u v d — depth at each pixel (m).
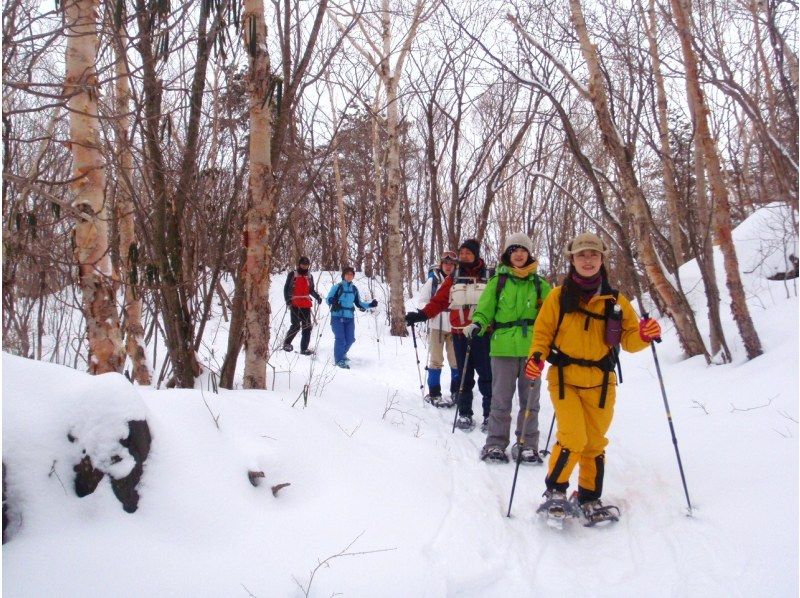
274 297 13.94
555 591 2.54
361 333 11.69
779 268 7.18
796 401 3.98
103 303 3.59
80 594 1.93
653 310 8.11
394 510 3.00
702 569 2.60
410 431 4.47
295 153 4.95
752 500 3.06
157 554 2.20
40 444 2.28
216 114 4.32
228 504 2.54
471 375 5.04
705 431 4.12
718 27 7.06
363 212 20.89
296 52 4.55
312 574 2.31
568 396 3.21
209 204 4.98
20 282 4.93
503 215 15.27
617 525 3.17
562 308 3.21
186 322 4.18
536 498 3.55
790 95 5.07
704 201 7.62
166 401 2.94
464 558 2.69
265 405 3.44
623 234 6.23
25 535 2.10
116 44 3.56
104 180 3.62
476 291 5.09
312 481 3.00
